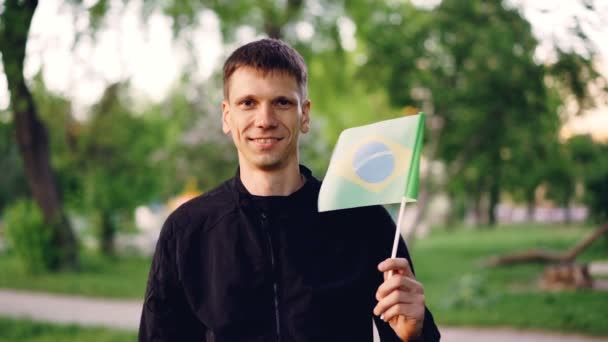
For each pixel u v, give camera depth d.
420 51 11.04
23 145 13.20
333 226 1.85
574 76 8.30
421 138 1.82
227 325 1.78
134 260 17.58
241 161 1.91
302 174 2.00
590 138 12.97
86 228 21.05
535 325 7.98
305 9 12.78
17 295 11.60
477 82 10.37
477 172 15.44
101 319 9.25
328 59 13.89
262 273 1.80
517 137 11.86
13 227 14.11
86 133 16.89
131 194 17.92
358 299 1.80
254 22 12.52
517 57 9.59
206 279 1.85
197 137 17.44
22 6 6.83
